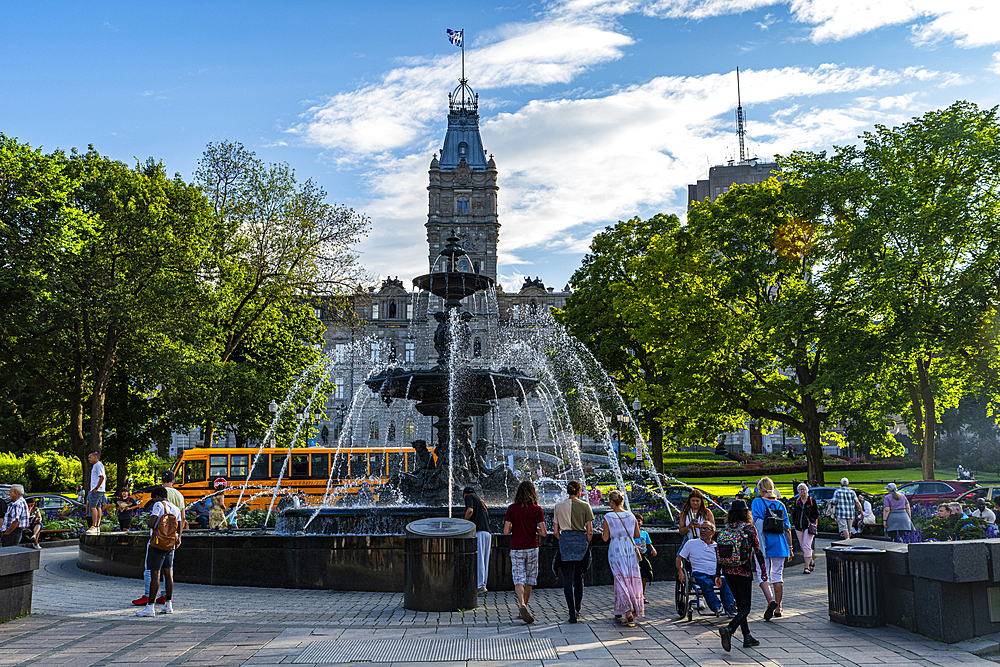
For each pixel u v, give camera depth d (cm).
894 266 2680
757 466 5503
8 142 2708
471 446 1777
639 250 4588
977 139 2797
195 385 3123
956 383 3284
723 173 15775
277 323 3909
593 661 756
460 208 10050
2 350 2942
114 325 2927
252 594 1227
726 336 3350
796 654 783
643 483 3609
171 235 3025
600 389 4409
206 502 2369
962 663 748
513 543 982
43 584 1387
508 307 9100
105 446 3694
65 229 2705
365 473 3164
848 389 2936
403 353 9250
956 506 1709
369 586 1252
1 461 4503
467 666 740
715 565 974
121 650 812
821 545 2058
